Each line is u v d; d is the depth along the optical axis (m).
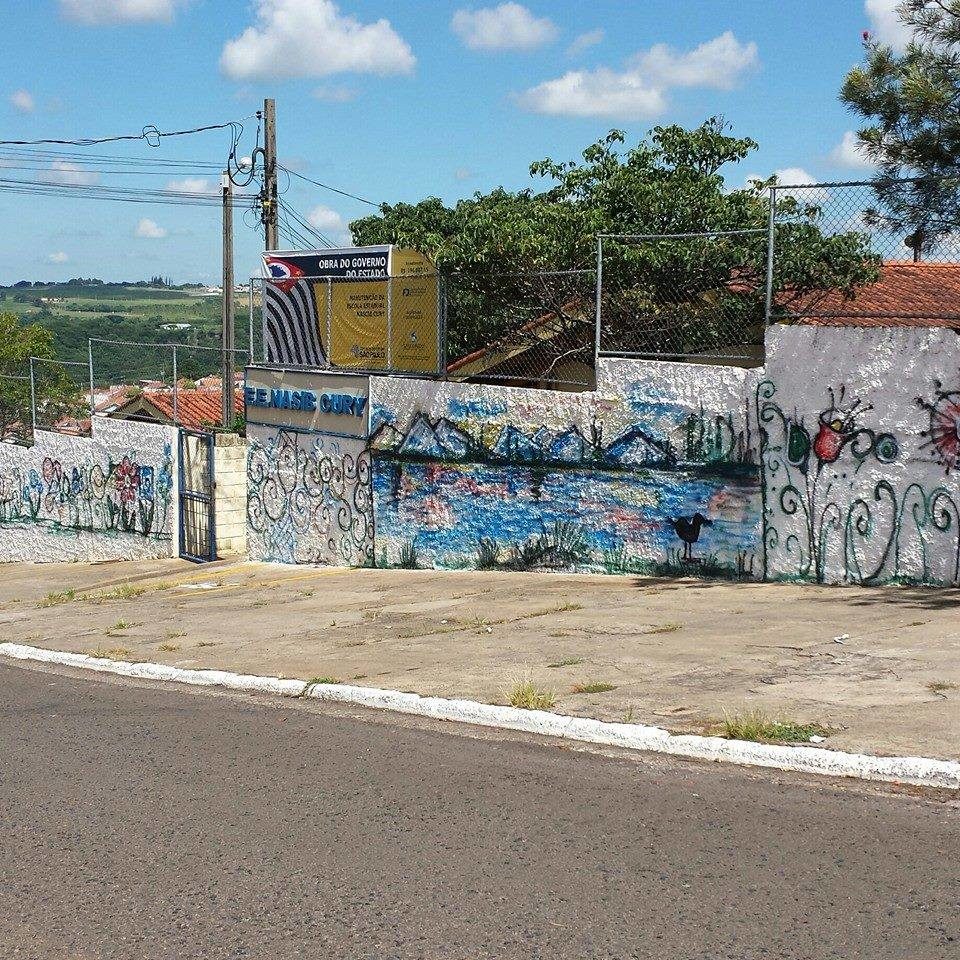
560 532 15.40
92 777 7.14
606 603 12.63
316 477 18.77
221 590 17.23
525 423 15.65
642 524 14.52
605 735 7.26
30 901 5.17
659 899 4.79
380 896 5.00
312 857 5.52
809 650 9.27
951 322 13.54
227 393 24.38
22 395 26.58
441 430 16.69
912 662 8.54
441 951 4.45
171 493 22.55
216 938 4.69
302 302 18.91
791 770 6.44
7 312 39.88
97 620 15.06
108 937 4.75
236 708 9.02
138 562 22.70
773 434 13.20
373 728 8.05
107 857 5.67
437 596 14.38
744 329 14.31
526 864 5.27
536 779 6.58
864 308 14.23
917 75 10.87
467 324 17.19
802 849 5.25
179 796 6.64
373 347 17.88
